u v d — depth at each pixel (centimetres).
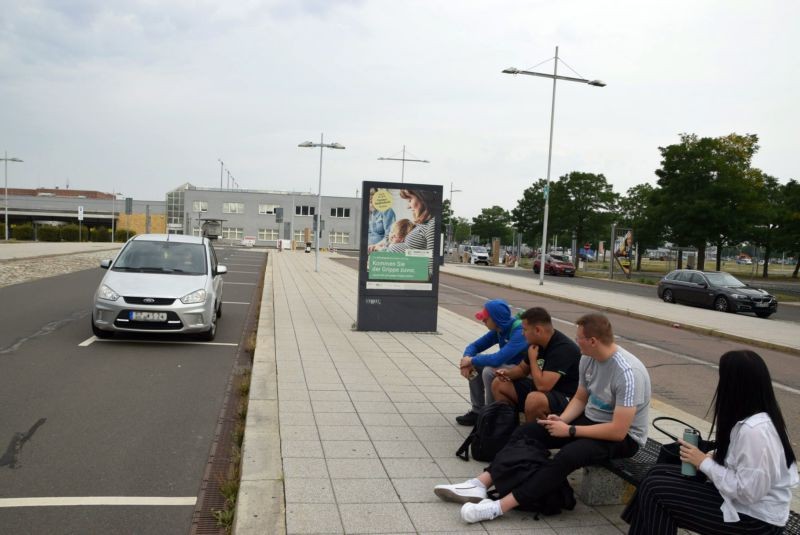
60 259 2916
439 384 741
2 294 1502
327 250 6962
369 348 962
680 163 4044
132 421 593
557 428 401
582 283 3634
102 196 11575
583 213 5819
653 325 1708
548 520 396
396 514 389
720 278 2317
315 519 376
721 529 307
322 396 661
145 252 1060
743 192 3884
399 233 1134
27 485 439
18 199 9044
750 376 299
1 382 706
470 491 405
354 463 472
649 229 4681
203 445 541
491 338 607
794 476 298
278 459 474
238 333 1126
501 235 9350
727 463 304
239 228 8425
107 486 445
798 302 3005
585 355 418
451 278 3409
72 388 696
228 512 402
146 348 934
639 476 374
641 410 403
